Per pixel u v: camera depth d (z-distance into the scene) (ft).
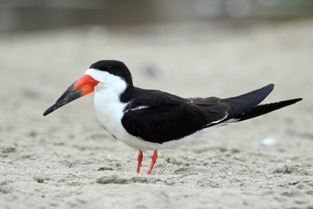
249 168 30.17
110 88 26.48
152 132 26.86
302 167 30.58
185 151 35.78
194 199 21.57
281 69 68.74
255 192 22.94
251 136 41.88
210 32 99.14
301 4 122.52
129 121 26.43
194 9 122.93
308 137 42.01
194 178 25.26
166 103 27.40
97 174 26.94
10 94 54.65
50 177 25.45
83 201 21.20
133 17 115.55
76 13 118.32
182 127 27.55
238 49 82.69
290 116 49.11
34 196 21.74
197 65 72.64
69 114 48.37
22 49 84.33
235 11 118.42
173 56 78.84
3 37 95.71
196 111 27.91
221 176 26.89
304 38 86.12
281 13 113.60
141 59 76.69
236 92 57.67
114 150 35.83
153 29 103.60
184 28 104.01
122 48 85.51
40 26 105.91
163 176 25.70
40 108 49.73
